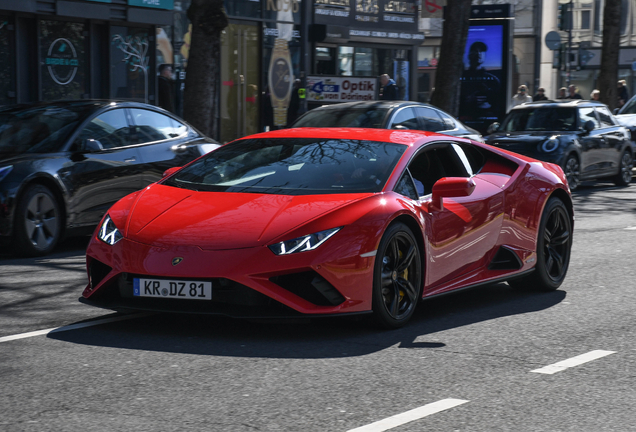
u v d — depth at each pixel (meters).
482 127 25.33
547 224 7.63
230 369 4.89
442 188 6.17
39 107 10.25
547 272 7.54
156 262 5.47
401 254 6.00
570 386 4.64
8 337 5.65
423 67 40.62
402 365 5.03
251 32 23.31
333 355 5.23
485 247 6.87
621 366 5.07
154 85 20.14
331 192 5.96
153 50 20.02
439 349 5.43
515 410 4.21
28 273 8.16
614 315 6.58
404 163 6.31
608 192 17.88
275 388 4.53
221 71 22.44
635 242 10.62
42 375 4.74
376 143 6.58
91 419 4.00
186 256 5.43
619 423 4.04
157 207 5.96
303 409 4.18
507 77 24.94
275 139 6.89
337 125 13.38
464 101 25.41
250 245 5.41
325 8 25.53
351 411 4.16
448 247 6.44
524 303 7.07
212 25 14.37
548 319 6.42
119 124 10.20
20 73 17.27
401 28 28.66
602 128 18.81
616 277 8.30
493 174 7.22
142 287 5.51
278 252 5.38
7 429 3.86
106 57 18.92
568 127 18.20
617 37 27.25
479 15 25.06
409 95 29.61
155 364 4.98
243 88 23.17
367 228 5.64
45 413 4.09
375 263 5.68
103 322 6.08
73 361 5.04
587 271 8.62
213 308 5.46
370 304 5.68
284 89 24.41
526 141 17.53
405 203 6.02
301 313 5.39
